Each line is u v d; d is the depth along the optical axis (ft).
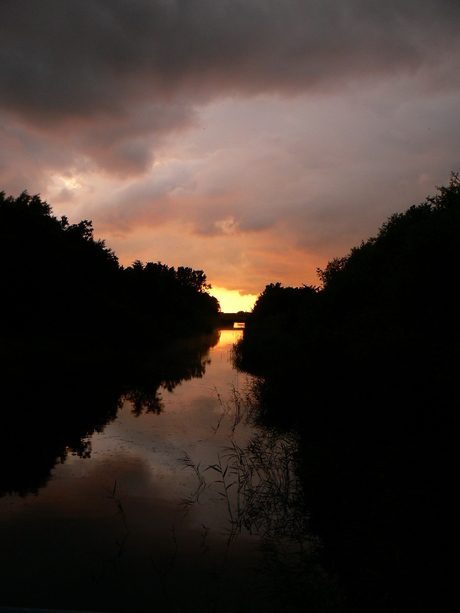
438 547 13.05
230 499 21.13
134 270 146.00
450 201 24.25
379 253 38.24
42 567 15.42
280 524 18.40
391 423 18.89
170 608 13.33
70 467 25.45
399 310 19.30
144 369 70.90
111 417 37.50
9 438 31.01
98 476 24.08
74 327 89.86
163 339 132.05
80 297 88.38
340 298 39.96
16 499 21.02
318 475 20.39
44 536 17.56
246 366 71.36
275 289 137.18
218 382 57.67
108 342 93.76
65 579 14.73
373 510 16.63
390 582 12.40
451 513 13.44
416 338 18.10
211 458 27.02
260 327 107.55
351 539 15.67
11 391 47.57
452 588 11.84
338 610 12.61
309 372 31.27
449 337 16.47
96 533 17.87
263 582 14.64
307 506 19.57
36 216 74.54
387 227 42.93
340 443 23.29
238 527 18.40
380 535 14.79
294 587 13.14
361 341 22.29
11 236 67.00
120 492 21.90
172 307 169.07
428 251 17.47
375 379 19.84
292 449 24.88
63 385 52.90
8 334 71.56
